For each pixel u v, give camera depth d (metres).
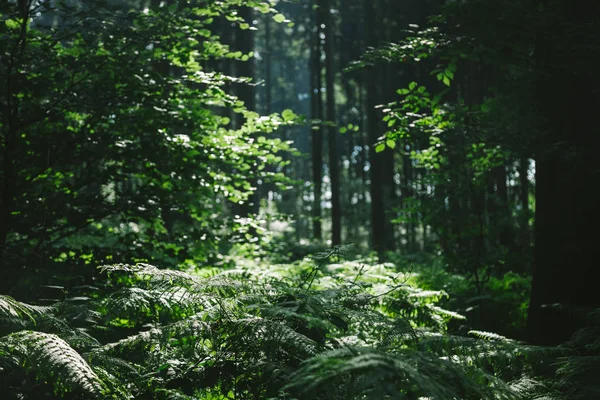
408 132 6.96
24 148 5.73
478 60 6.48
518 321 7.23
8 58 5.61
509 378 3.81
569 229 5.83
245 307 3.32
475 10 5.76
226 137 6.52
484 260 8.62
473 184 8.57
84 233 6.14
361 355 2.44
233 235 6.93
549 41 5.66
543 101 5.93
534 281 6.09
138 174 6.53
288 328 3.08
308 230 24.31
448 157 8.37
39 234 5.70
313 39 28.42
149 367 3.48
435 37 6.26
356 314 3.45
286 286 3.70
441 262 9.77
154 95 6.11
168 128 6.27
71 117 6.52
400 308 5.60
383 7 22.16
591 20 6.00
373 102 18.27
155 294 3.40
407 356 2.76
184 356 3.49
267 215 7.20
